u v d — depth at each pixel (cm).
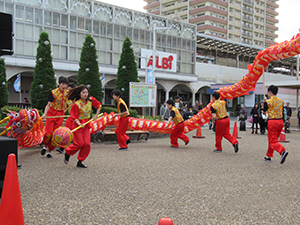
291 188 453
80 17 2286
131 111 1274
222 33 7856
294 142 1051
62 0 2198
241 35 8319
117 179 488
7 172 275
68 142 560
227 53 4284
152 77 1791
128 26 2566
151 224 312
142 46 2673
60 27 2189
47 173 522
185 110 1552
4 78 1414
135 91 1266
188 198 397
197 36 3456
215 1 7700
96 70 1509
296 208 368
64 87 681
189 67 3067
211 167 592
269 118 650
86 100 581
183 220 324
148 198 395
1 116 963
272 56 768
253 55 4450
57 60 2142
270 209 363
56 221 316
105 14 2438
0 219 269
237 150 756
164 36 2823
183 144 950
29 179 480
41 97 1260
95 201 380
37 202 373
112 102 2786
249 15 8644
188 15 7969
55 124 684
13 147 397
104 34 2430
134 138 1078
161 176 512
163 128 930
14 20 1978
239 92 923
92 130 910
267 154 666
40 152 747
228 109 3369
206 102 3797
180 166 597
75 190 425
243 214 345
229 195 414
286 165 627
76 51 2273
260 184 473
